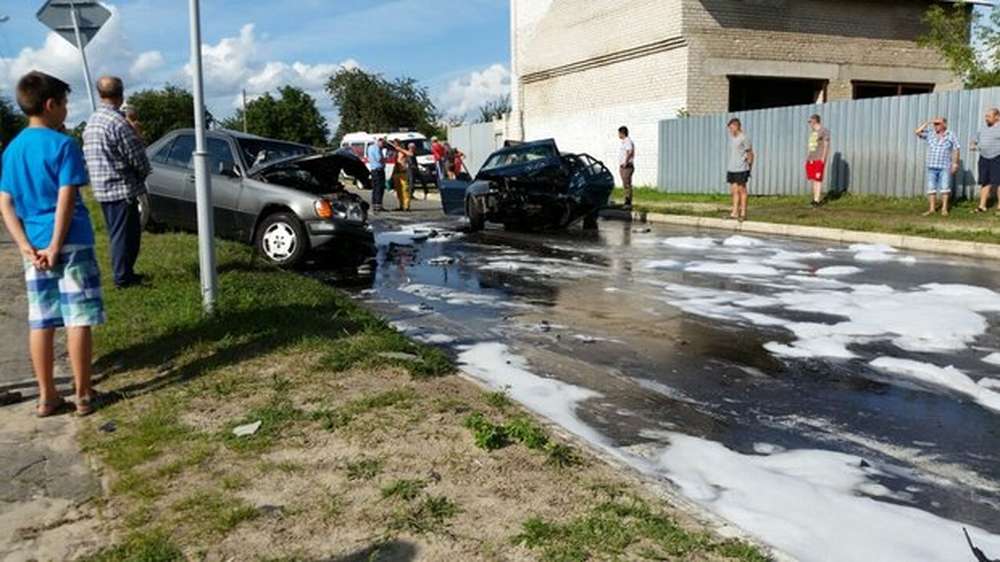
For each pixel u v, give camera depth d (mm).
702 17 20984
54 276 4375
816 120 15883
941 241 11391
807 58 22375
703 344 6340
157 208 11133
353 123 56844
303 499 3379
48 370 4445
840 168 17266
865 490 3715
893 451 4195
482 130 31672
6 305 7449
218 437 4047
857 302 7812
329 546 3006
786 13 21953
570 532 3047
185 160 11078
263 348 5613
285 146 11297
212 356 5445
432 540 3023
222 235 10617
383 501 3346
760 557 2904
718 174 19906
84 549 3041
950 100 15242
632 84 23078
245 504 3330
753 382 5367
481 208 14938
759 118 18828
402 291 8891
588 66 24906
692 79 21047
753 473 3863
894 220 13555
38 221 4305
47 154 4250
